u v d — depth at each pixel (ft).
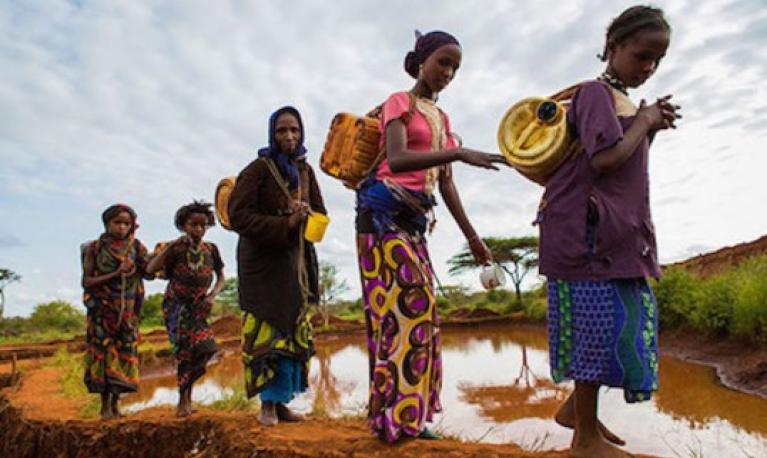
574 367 8.57
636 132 8.21
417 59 11.29
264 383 13.58
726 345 40.98
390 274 10.74
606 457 8.54
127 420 17.33
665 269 55.72
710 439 20.42
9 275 141.69
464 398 31.81
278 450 11.50
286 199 14.16
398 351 10.54
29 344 86.28
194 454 14.67
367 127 11.11
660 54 8.77
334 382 42.75
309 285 14.61
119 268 18.75
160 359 62.18
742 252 87.81
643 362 8.25
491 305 150.10
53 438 18.76
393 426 10.32
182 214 17.62
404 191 10.78
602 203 8.49
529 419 25.32
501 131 9.52
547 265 9.10
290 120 14.28
